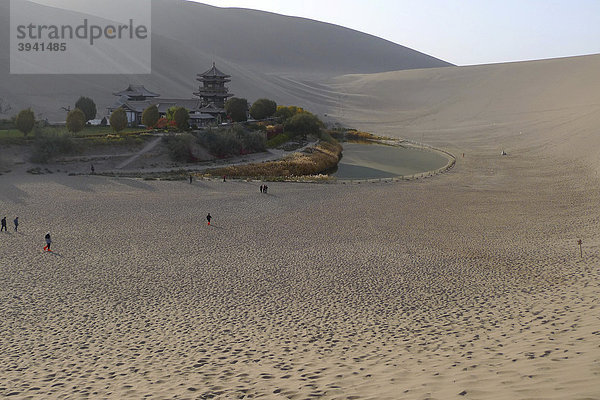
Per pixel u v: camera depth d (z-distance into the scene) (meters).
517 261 32.53
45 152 74.25
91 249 36.31
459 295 24.78
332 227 45.03
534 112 160.62
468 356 13.95
